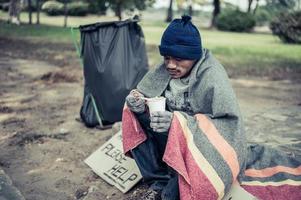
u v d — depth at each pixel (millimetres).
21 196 3604
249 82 9336
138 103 3111
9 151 4719
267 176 3293
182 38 2889
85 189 3826
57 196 3727
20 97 7180
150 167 3391
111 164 4094
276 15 21000
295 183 3223
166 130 2848
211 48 16609
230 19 30000
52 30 23078
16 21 26828
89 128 5410
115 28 5016
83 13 36125
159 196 3312
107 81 5008
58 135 5195
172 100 3180
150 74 3340
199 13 44625
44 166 4328
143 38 5316
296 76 10188
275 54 14820
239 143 2830
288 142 4746
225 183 2762
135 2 12320
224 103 2848
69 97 7191
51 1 36969
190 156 2760
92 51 5043
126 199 3590
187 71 3051
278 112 6285
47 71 9906
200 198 2725
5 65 10844
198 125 2830
